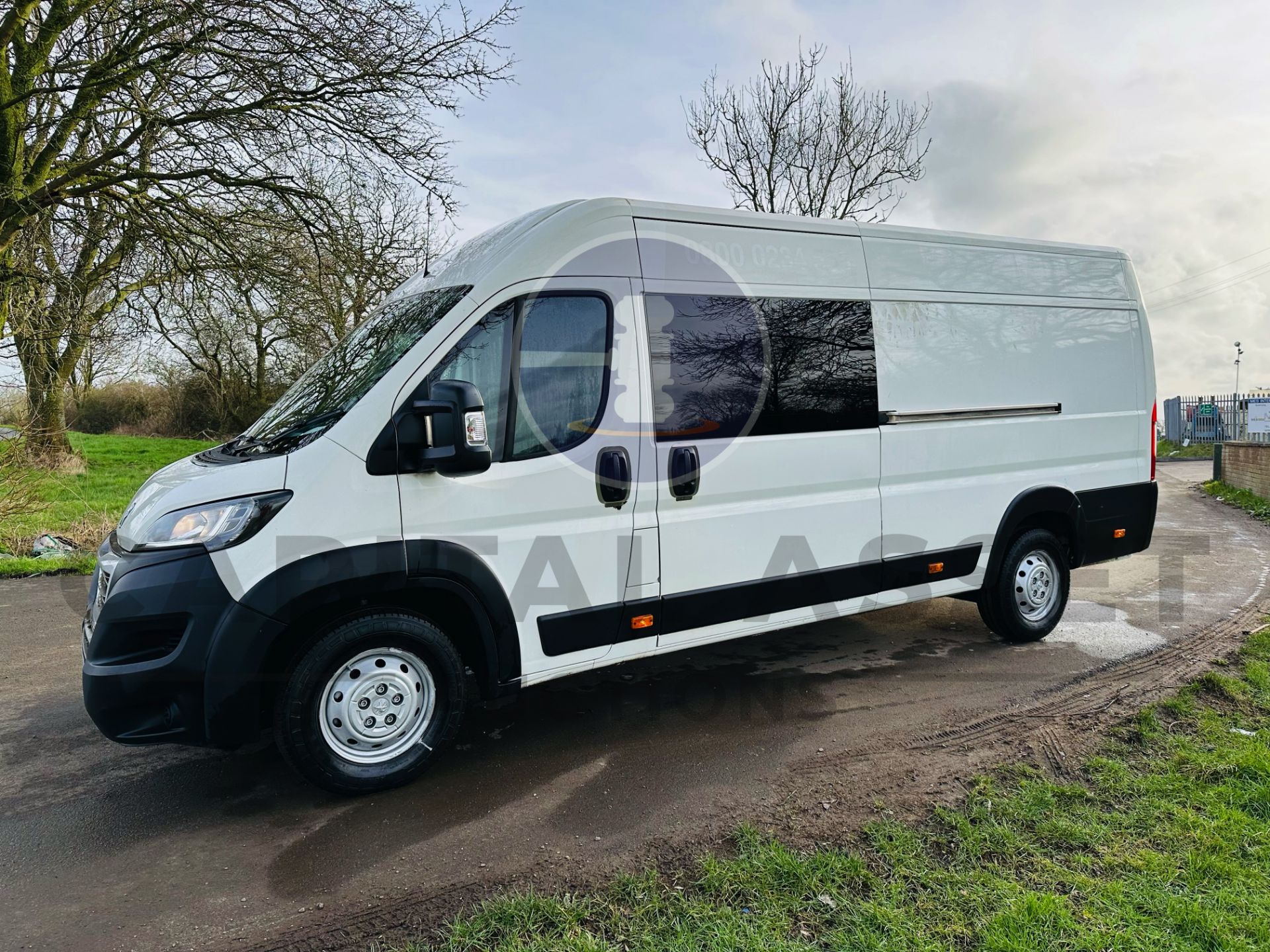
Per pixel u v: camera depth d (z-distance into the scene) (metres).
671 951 2.19
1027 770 3.29
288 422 3.38
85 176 9.29
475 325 3.22
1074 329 5.20
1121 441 5.43
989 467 4.77
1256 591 6.65
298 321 11.60
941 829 2.83
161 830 2.94
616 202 3.57
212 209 9.85
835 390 4.15
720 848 2.73
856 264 4.27
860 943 2.20
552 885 2.53
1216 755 3.40
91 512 9.89
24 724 3.99
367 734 3.13
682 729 3.83
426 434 3.05
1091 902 2.39
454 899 2.47
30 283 9.21
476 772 3.39
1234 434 27.28
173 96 8.80
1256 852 2.66
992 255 4.84
